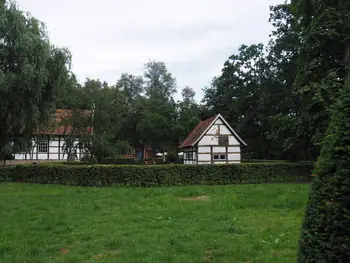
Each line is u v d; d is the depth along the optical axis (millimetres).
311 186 4230
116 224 9164
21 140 24422
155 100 44875
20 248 7113
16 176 23297
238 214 10414
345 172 3729
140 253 6566
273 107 40312
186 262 6074
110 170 19609
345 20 18688
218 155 33000
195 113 45062
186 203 12445
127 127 44250
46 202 12883
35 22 22672
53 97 23219
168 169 20016
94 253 6711
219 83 50500
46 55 21266
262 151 44875
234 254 6516
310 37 19375
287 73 38156
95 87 27047
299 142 23328
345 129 3920
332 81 17438
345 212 3662
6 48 20328
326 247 3758
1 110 21844
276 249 6871
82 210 11266
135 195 14523
